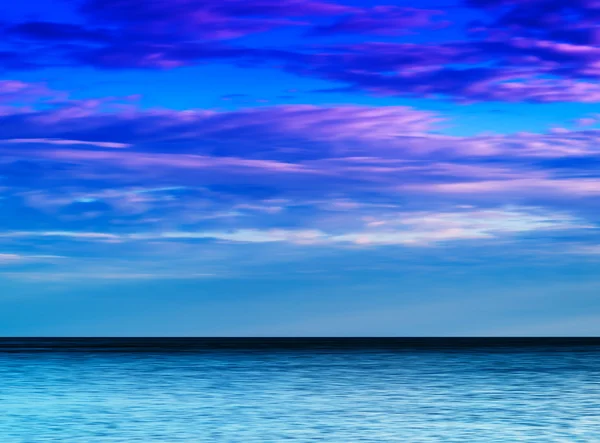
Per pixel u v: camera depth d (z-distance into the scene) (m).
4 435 40.19
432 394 61.66
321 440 38.59
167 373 87.94
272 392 63.41
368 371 91.19
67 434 40.50
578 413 48.84
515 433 40.59
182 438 39.22
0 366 102.69
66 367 100.50
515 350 182.50
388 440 38.53
